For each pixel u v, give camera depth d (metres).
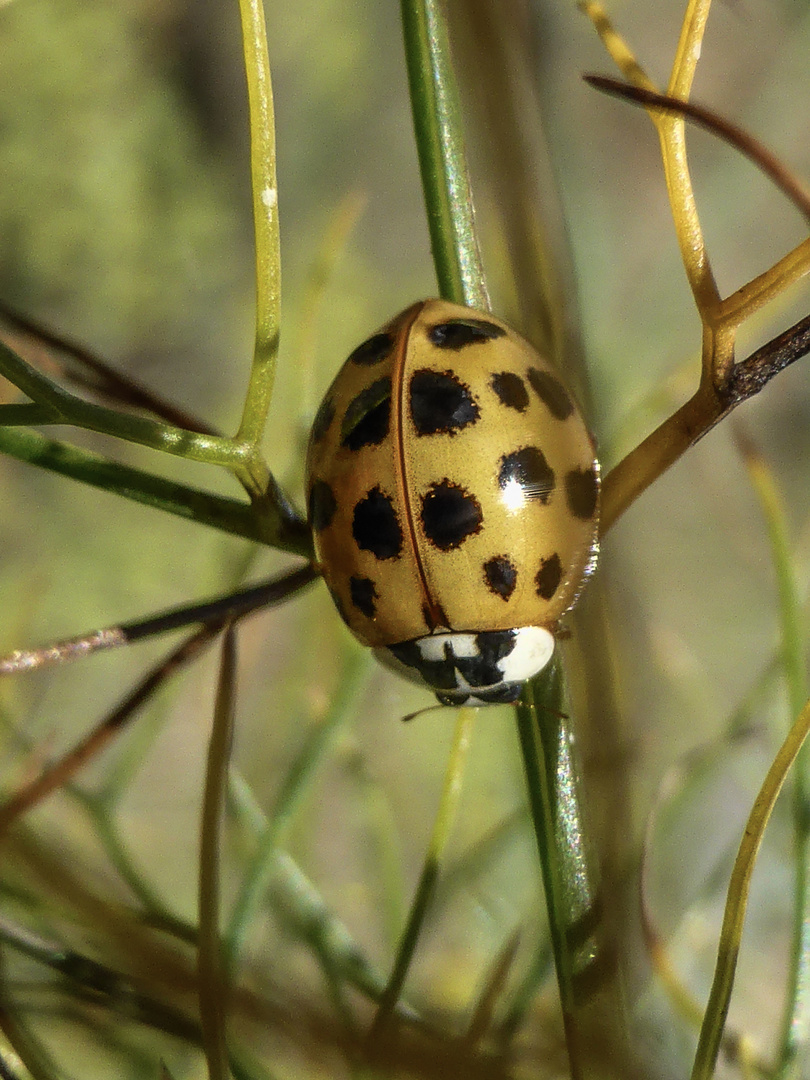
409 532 0.06
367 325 0.14
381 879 0.07
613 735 0.06
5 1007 0.06
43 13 0.14
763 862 0.07
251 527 0.06
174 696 0.06
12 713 0.07
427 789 0.07
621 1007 0.05
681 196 0.05
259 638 0.07
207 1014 0.05
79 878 0.05
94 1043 0.06
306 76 0.15
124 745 0.07
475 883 0.07
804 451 0.13
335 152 0.15
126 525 0.12
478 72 0.06
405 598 0.06
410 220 0.15
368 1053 0.05
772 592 0.10
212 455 0.06
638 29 0.14
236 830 0.06
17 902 0.06
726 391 0.06
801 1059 0.06
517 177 0.06
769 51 0.12
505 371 0.06
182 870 0.07
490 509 0.06
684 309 0.10
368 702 0.08
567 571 0.06
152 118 0.15
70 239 0.15
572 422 0.06
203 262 0.15
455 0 0.06
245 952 0.06
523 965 0.06
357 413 0.06
